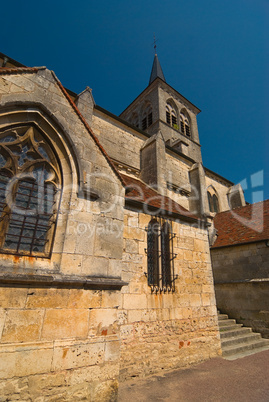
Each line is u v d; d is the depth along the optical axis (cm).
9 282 394
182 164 1480
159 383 541
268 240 1099
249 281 1116
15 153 496
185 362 663
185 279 759
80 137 565
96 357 440
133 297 621
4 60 966
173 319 683
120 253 543
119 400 455
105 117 1248
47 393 378
